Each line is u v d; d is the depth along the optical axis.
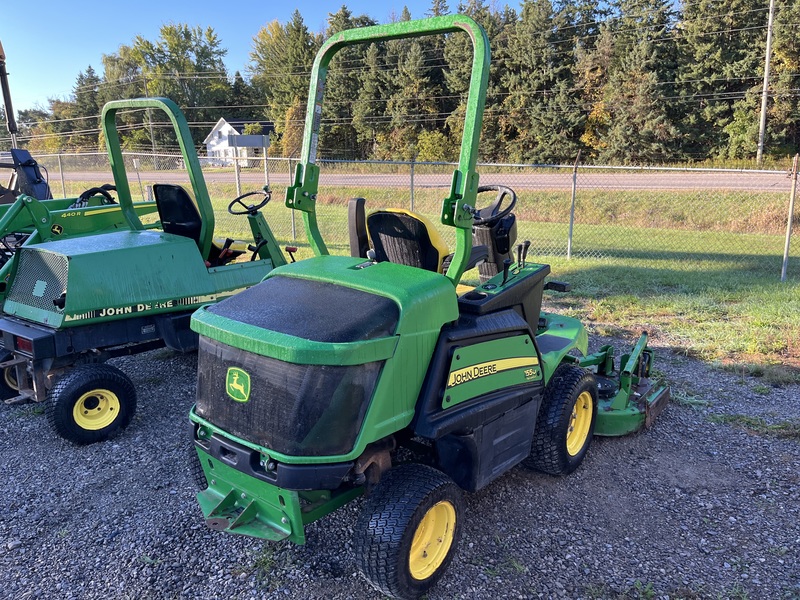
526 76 36.81
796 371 5.35
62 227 6.56
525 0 38.06
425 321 2.62
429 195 19.22
